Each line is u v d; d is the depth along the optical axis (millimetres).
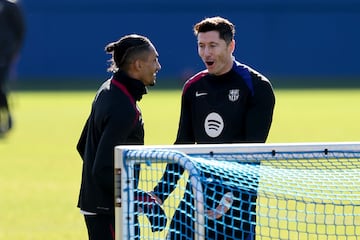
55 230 31203
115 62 20281
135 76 20172
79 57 135125
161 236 19828
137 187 18172
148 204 18625
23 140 61031
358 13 135875
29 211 34875
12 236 30094
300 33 135875
